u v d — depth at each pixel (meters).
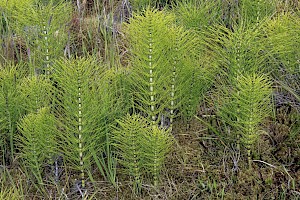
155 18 2.15
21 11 2.72
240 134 2.38
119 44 2.97
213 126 2.50
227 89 2.41
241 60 2.31
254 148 2.38
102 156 2.26
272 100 2.46
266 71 2.69
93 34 3.07
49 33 2.58
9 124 2.25
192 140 2.46
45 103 2.30
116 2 3.41
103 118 2.24
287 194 2.20
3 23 3.11
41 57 2.68
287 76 2.62
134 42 2.43
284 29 2.54
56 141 2.32
